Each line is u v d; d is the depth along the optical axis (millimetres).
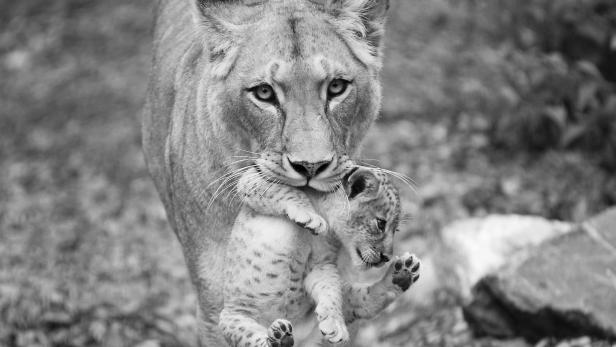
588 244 9930
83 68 20078
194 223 7496
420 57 17109
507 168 13750
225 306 6855
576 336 9367
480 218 11805
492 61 14656
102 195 15625
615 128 13516
